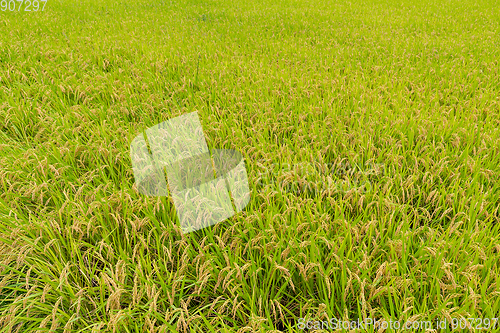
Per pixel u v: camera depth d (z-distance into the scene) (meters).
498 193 3.10
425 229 2.72
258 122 4.25
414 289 2.32
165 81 5.64
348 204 2.86
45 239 2.62
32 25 9.13
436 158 3.57
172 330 2.02
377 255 2.56
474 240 2.54
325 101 4.86
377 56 7.44
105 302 2.29
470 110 4.68
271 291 2.31
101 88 5.20
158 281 2.36
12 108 4.27
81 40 7.65
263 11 12.45
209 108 4.76
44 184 2.88
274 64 6.64
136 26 9.67
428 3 15.11
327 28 10.26
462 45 8.05
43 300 2.09
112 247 2.65
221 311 2.14
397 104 4.77
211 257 2.39
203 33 9.18
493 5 14.36
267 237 2.49
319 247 2.48
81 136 4.04
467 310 2.12
